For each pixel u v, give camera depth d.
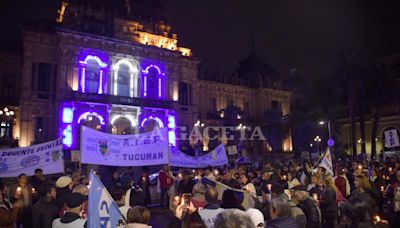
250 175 16.09
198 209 6.50
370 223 5.18
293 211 7.17
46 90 41.09
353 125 49.19
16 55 42.06
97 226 5.27
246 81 63.19
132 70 46.06
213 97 57.88
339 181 12.88
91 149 11.70
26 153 13.29
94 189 5.43
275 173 14.34
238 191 8.78
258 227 6.10
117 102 42.84
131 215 5.43
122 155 12.12
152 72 48.03
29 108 39.66
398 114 57.53
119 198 8.07
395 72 53.75
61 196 8.74
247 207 8.56
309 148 61.97
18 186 10.69
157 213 17.16
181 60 52.22
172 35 51.44
